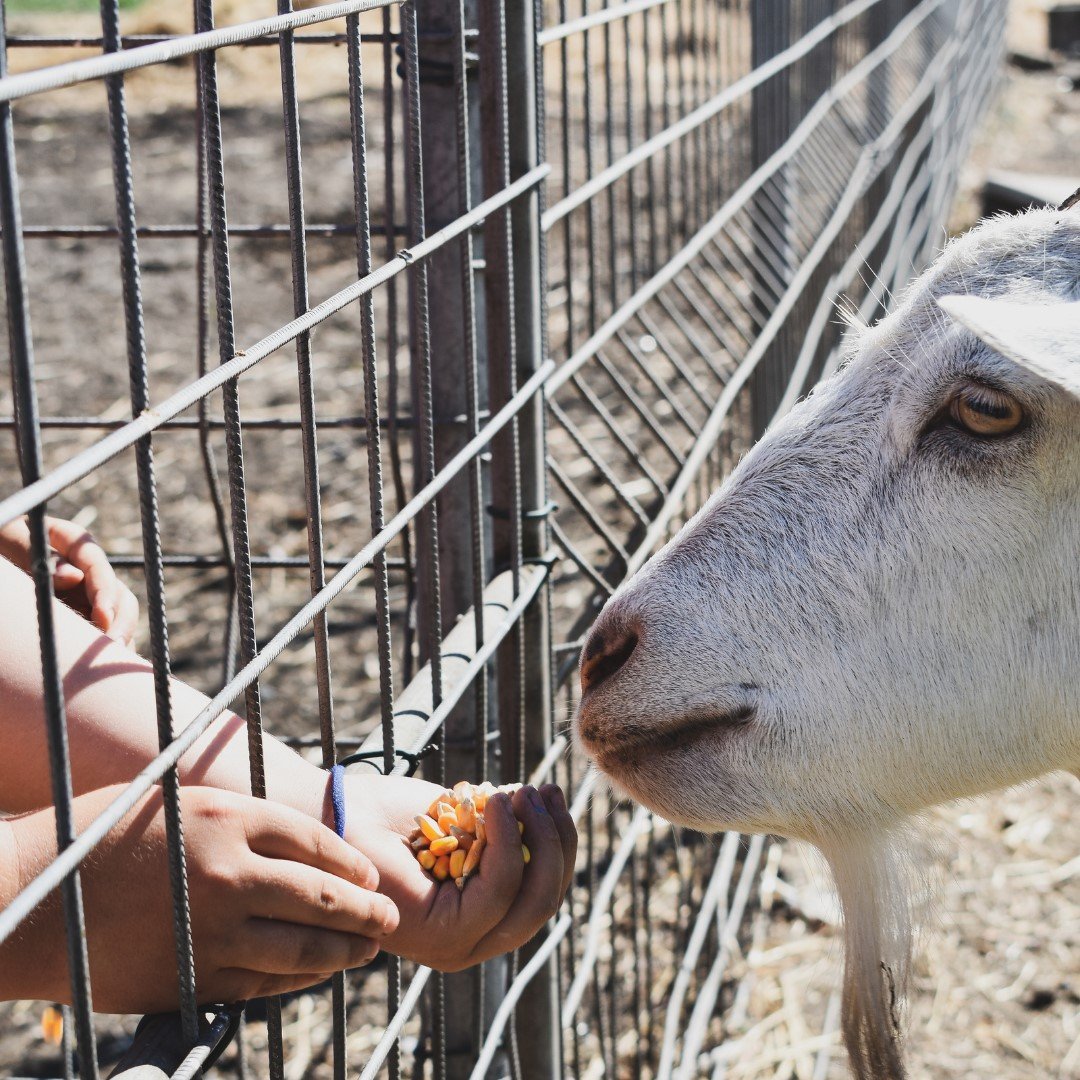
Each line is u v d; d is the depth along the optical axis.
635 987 2.61
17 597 1.28
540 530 2.05
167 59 0.90
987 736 1.83
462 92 1.63
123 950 1.06
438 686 1.58
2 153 0.76
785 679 1.83
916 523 1.79
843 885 2.00
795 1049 3.23
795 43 4.51
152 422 0.91
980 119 12.61
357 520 5.21
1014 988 3.44
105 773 1.24
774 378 4.13
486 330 1.91
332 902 1.13
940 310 1.86
